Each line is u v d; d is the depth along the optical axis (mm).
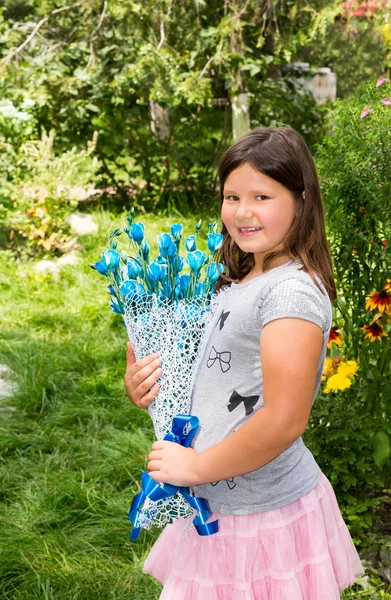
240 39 7250
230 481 1578
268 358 1429
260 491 1571
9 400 4090
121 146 8055
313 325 1444
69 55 7711
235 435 1447
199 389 1604
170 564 1746
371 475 2912
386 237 2832
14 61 7547
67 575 2588
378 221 2906
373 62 7727
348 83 7949
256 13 7223
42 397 4125
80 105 7559
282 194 1530
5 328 5172
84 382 4320
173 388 1617
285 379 1410
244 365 1550
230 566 1573
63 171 6738
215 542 1583
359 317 2980
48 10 7516
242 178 1529
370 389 2912
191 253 1621
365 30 7578
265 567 1562
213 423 1570
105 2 7160
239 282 1693
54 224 6680
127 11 7258
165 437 1590
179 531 1716
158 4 7203
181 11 7402
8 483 3283
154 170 8273
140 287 1630
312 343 1436
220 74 7656
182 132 8078
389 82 3111
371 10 7410
